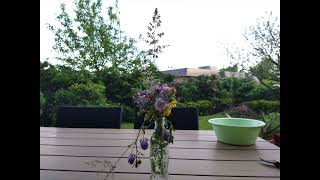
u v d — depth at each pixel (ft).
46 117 12.90
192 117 5.90
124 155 3.66
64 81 13.41
